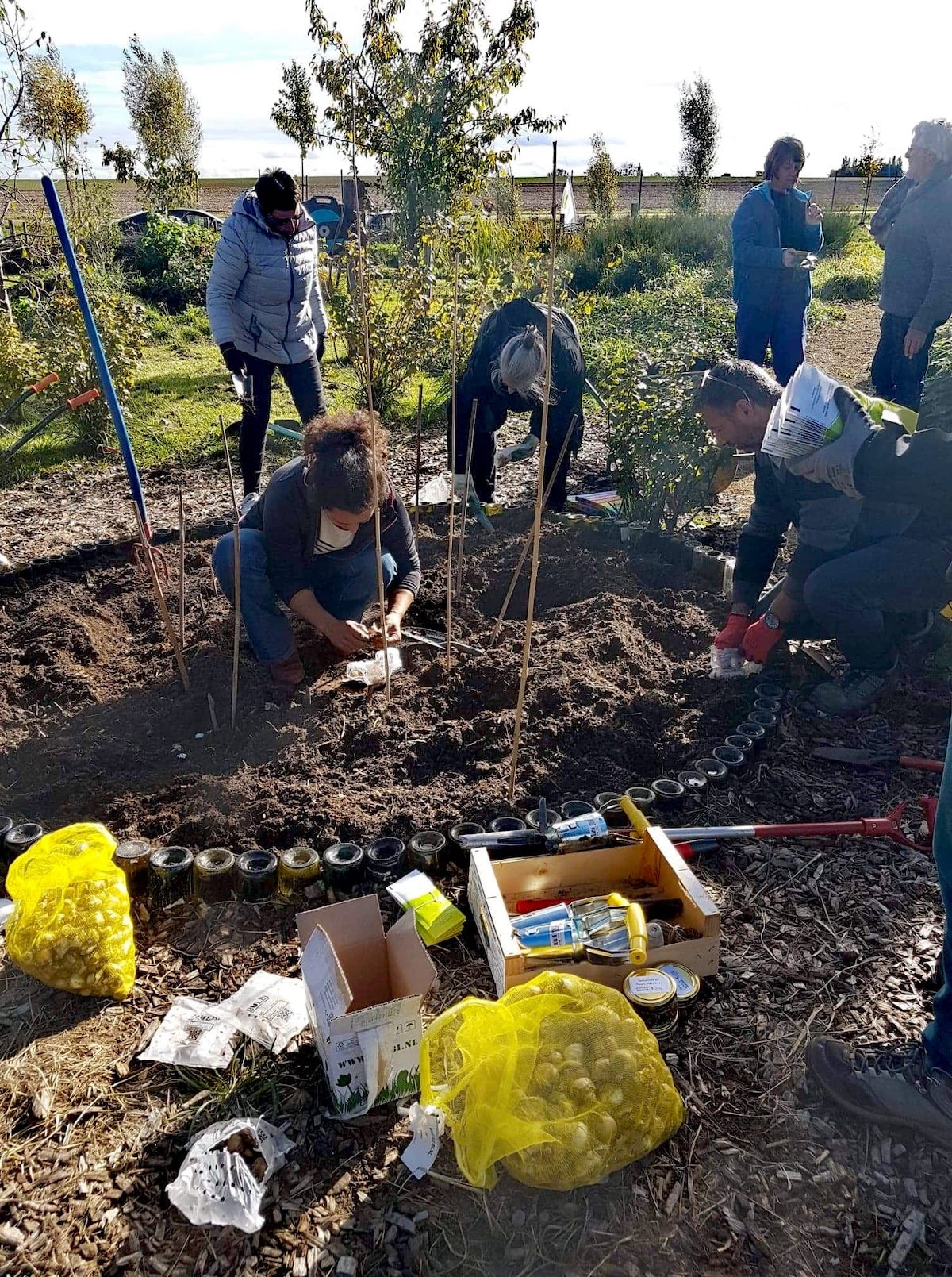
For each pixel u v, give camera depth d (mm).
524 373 4766
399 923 2312
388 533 3943
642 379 5805
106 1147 2148
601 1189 2055
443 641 4312
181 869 2855
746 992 2547
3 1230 1979
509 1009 2127
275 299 5652
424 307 8141
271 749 3545
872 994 2535
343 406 8609
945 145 6027
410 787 3311
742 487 6453
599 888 2820
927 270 6500
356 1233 1974
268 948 2709
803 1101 2258
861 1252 1947
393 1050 2174
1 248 11164
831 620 3639
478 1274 1897
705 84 21500
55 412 6285
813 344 11773
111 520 6145
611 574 4875
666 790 3193
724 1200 2039
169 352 11570
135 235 15531
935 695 3891
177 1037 2396
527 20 13133
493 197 13984
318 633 4320
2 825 3033
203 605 4734
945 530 3520
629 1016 2170
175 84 20469
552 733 3506
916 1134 2180
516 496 6250
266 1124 2174
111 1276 1901
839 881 2941
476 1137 1989
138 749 3576
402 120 13383
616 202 23531
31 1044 2418
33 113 11977
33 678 4043
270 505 3623
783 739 3631
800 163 7141
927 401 3965
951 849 2000
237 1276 1895
